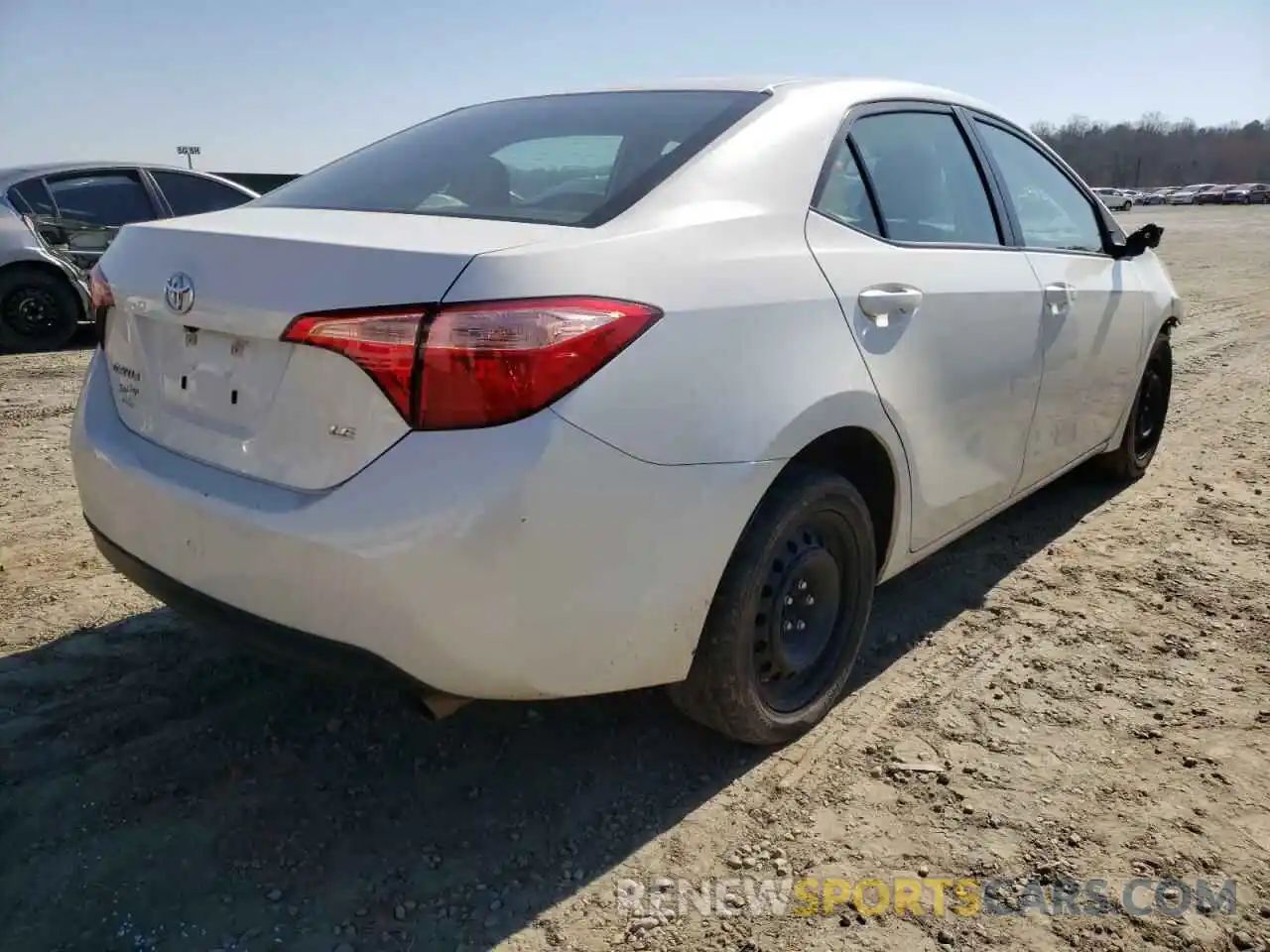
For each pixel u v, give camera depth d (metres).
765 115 2.70
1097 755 2.69
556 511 1.95
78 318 8.66
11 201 8.23
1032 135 3.97
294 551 2.01
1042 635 3.38
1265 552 4.12
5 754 2.59
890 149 3.03
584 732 2.77
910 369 2.76
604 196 2.38
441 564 1.90
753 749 2.70
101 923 2.06
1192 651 3.27
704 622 2.34
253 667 3.04
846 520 2.67
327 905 2.13
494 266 1.95
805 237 2.56
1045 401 3.59
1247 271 17.31
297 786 2.51
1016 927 2.10
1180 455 5.54
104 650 3.11
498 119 3.06
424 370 1.91
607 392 2.02
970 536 4.27
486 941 2.05
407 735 2.74
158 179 8.92
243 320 2.12
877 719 2.86
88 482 2.52
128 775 2.52
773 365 2.33
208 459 2.25
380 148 3.12
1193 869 2.27
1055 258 3.69
